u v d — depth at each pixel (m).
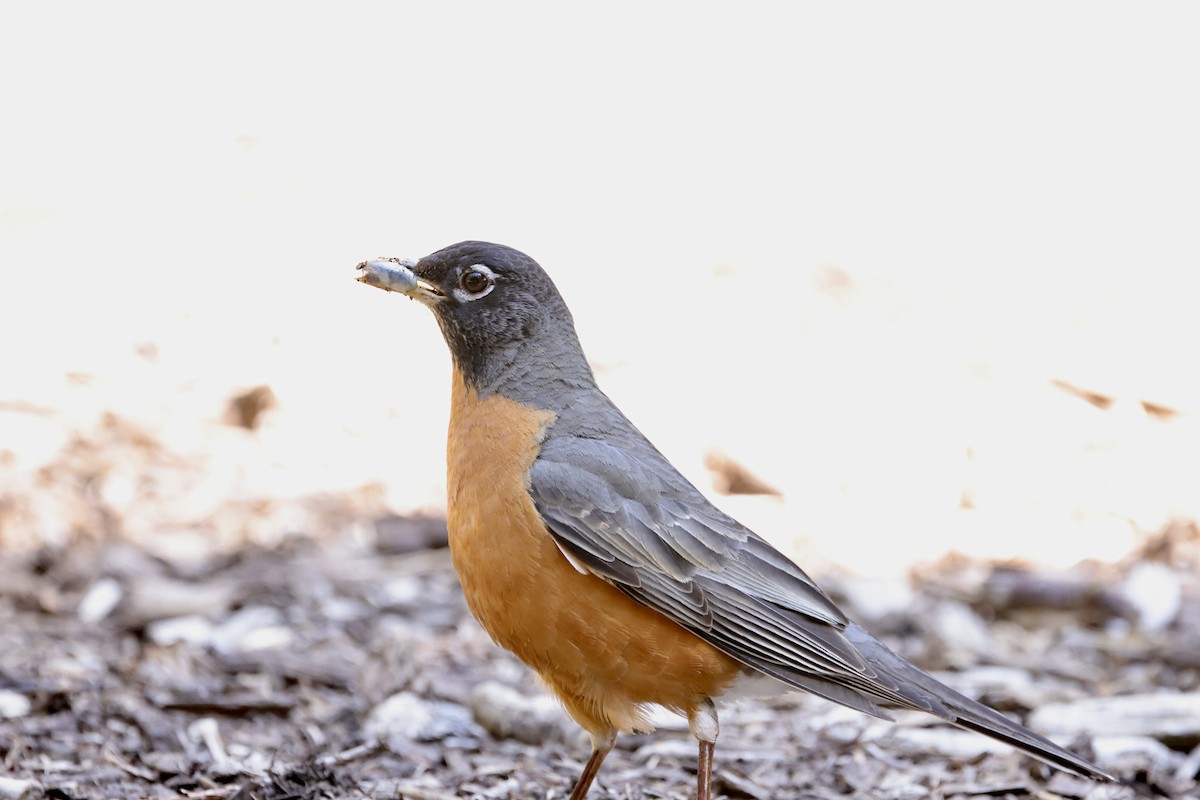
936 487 13.66
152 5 30.94
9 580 10.95
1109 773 7.57
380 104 26.25
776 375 16.03
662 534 6.95
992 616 11.20
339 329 16.84
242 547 11.88
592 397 7.40
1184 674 9.93
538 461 7.00
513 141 25.03
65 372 15.23
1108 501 13.35
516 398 7.23
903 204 22.78
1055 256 20.47
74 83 26.25
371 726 8.60
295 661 9.55
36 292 17.53
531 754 8.35
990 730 6.80
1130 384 15.75
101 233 19.91
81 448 13.61
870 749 8.39
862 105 26.92
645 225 21.50
